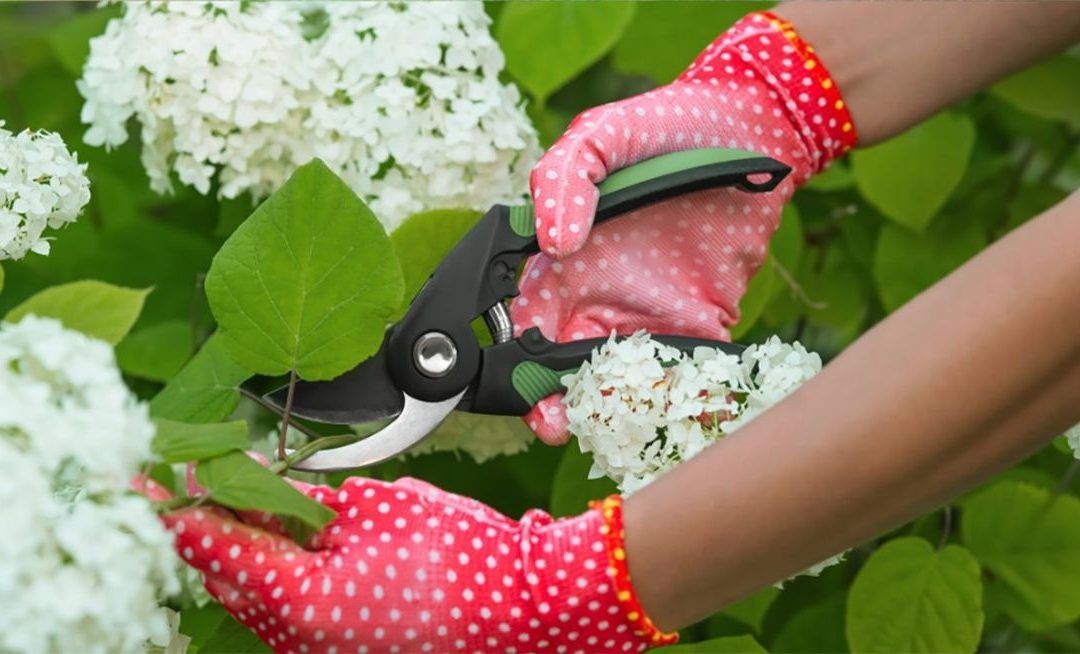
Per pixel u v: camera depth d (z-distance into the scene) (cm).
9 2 124
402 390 73
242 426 62
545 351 75
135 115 107
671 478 62
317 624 63
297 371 68
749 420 64
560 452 103
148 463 63
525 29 98
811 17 89
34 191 71
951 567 93
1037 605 99
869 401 57
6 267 106
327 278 67
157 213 119
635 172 76
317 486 68
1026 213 116
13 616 52
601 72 137
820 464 58
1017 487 99
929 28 88
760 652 84
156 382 105
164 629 58
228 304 67
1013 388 56
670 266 83
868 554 112
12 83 119
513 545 65
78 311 81
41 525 54
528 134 93
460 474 103
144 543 56
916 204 106
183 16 90
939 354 57
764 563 60
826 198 122
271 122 88
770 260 98
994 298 56
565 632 63
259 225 67
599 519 63
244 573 63
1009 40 87
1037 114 112
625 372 71
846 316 117
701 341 76
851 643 93
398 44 88
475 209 87
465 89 90
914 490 58
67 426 55
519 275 87
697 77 87
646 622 62
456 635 64
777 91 87
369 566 64
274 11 93
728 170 76
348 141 88
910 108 89
